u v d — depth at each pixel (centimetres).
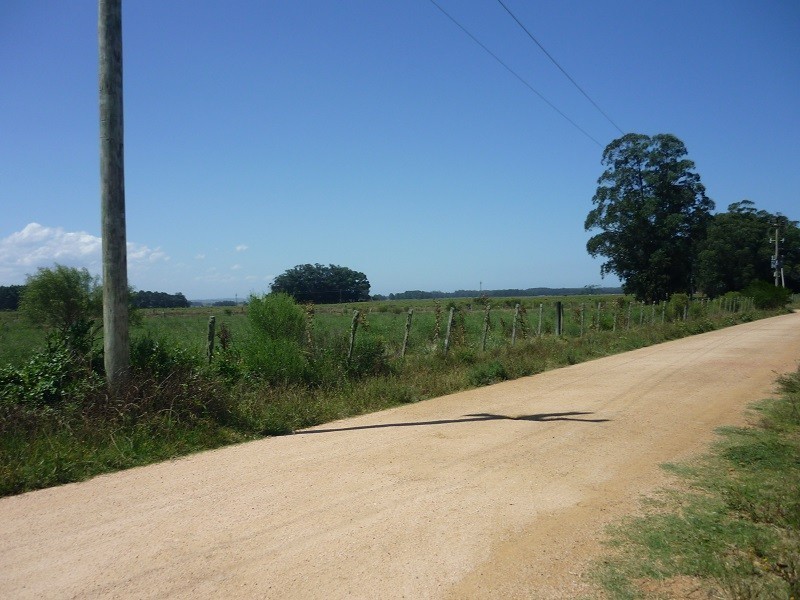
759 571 414
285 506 551
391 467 670
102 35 865
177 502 568
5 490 605
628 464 674
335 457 718
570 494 578
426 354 1664
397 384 1176
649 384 1231
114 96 869
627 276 5500
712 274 7825
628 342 2141
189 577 416
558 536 481
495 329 2583
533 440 784
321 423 945
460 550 456
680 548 455
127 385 840
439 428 866
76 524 516
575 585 405
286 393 1045
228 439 818
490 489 593
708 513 522
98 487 619
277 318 1322
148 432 780
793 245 8131
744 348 1914
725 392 1117
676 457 697
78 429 762
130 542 475
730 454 694
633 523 505
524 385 1270
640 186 5350
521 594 394
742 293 5884
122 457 706
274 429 876
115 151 872
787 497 538
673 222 5075
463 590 398
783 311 5081
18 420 767
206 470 675
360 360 1335
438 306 2630
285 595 391
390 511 536
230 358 1199
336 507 546
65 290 1894
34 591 400
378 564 434
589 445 756
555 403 1046
